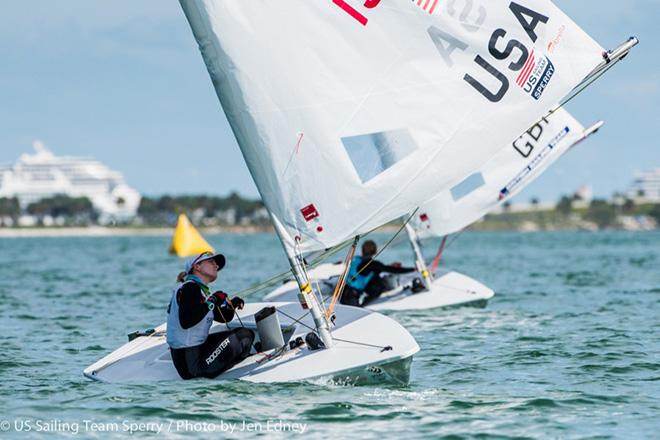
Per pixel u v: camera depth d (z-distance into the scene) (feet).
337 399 128.06
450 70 132.57
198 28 125.59
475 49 133.39
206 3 124.36
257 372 137.49
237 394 129.90
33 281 417.69
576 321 221.87
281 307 157.58
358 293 230.07
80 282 410.72
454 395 133.49
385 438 111.34
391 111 130.82
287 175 128.67
